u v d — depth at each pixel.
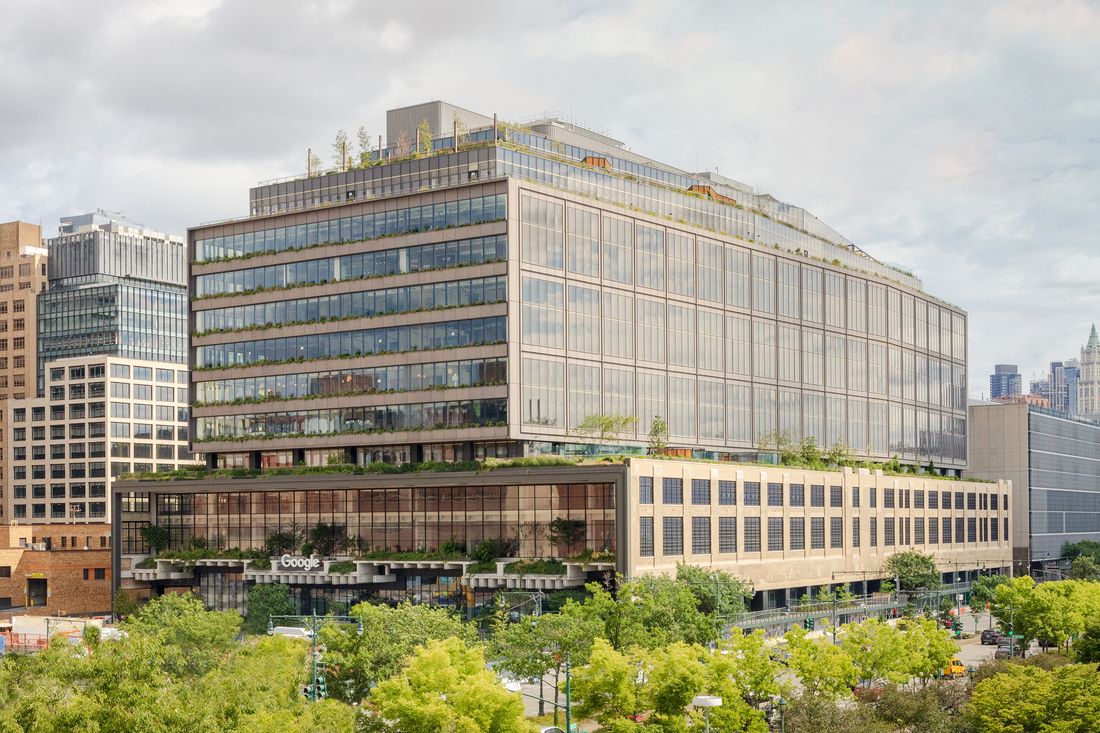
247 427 156.75
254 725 62.06
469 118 181.50
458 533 139.38
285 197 170.88
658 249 158.75
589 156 169.75
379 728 71.88
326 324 151.12
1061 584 134.00
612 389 150.12
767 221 189.12
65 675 67.88
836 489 167.88
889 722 81.75
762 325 176.25
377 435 146.12
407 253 146.38
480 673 73.38
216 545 156.62
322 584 146.38
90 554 182.50
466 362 140.75
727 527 143.38
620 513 127.38
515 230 139.75
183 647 89.81
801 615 141.62
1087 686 79.69
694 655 80.31
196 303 162.62
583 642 90.81
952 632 155.12
